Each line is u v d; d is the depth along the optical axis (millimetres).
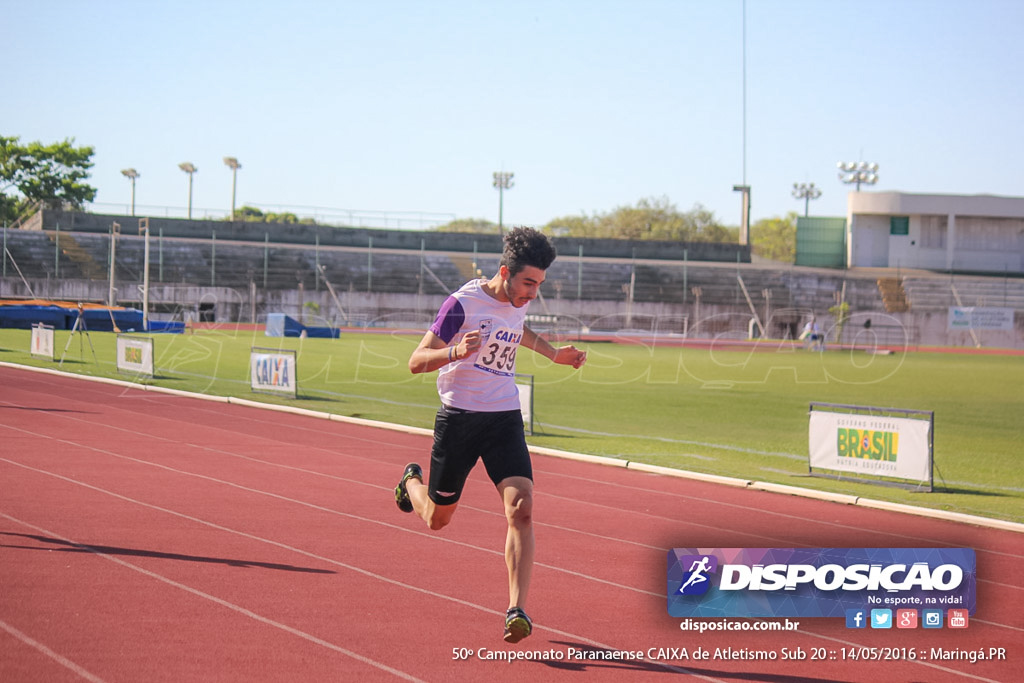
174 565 5219
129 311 36875
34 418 11922
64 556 5316
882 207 61125
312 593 4781
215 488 7660
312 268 52750
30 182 60844
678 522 7066
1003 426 15172
